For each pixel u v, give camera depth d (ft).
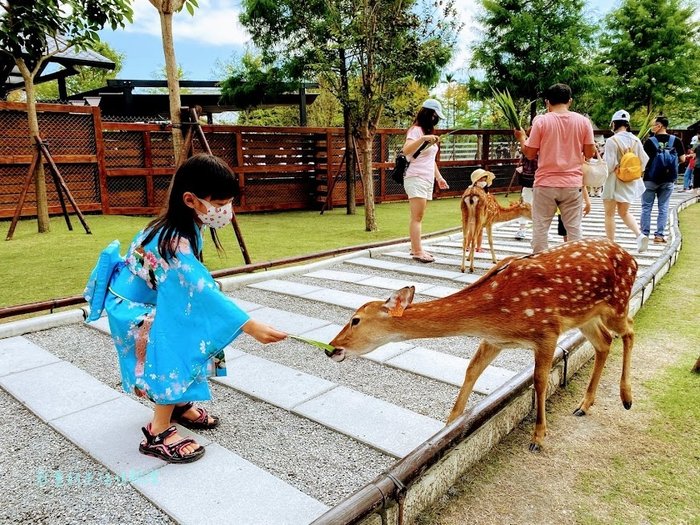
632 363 12.84
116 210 35.76
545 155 17.47
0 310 14.49
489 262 22.95
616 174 23.26
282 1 37.73
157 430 8.43
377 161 49.19
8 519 7.03
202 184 7.76
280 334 8.05
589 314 9.38
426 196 22.53
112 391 10.93
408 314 8.62
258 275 20.07
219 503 7.29
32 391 10.92
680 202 41.78
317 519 6.19
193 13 23.03
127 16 28.71
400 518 6.99
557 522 7.48
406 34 32.76
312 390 10.86
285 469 8.11
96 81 103.60
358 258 24.12
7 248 24.57
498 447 9.36
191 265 7.84
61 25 27.58
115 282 8.43
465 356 12.69
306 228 33.53
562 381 11.68
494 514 7.63
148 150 36.68
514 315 8.59
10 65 39.73
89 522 6.98
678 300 17.52
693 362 12.79
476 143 57.36
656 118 28.30
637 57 76.69
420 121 21.85
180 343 7.88
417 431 9.18
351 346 8.65
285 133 42.91
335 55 34.78
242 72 43.73
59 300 15.58
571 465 8.82
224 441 8.95
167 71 22.50
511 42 63.67
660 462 8.89
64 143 33.40
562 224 18.95
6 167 31.58
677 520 7.50
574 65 62.39
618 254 9.96
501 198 54.80
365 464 8.25
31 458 8.52
